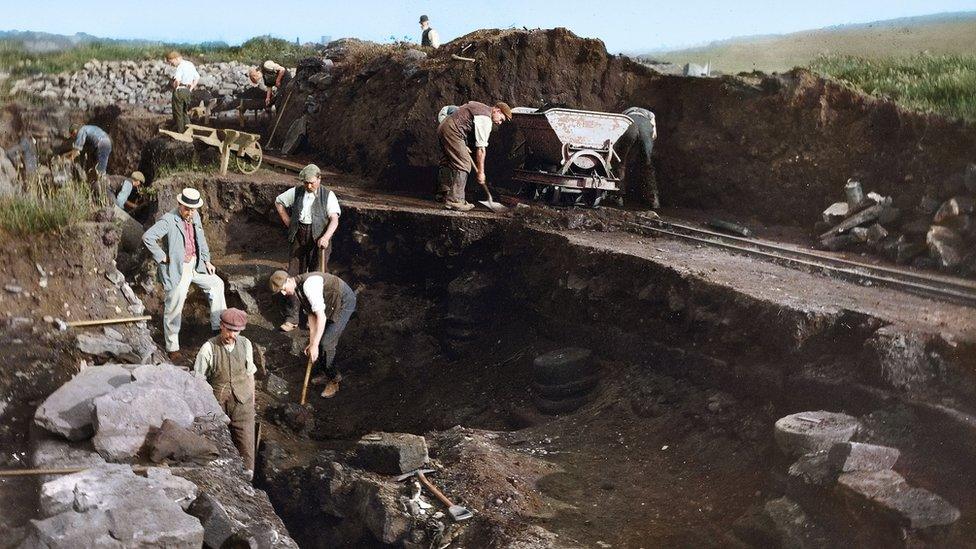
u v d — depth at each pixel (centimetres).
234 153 1466
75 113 2033
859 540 549
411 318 1158
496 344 1098
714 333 810
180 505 470
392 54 1614
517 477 718
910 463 602
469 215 1170
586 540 627
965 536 539
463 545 630
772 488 632
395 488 698
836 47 1540
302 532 750
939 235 938
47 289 721
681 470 733
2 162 931
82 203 812
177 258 938
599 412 864
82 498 435
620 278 951
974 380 625
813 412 653
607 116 1214
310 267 1070
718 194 1303
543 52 1415
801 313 725
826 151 1186
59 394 554
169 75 2394
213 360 690
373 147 1482
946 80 1216
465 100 1405
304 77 1816
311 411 991
